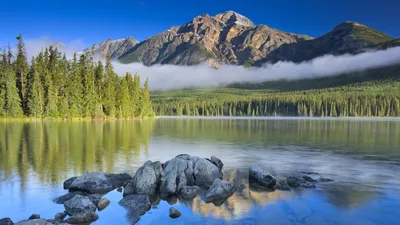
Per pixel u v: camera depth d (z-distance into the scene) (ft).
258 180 58.29
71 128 188.44
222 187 51.39
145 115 437.99
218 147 110.22
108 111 345.31
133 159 81.61
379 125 276.62
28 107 280.92
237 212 43.37
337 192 52.13
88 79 322.14
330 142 127.95
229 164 77.82
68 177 60.80
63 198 47.88
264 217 41.09
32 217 40.19
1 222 36.76
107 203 46.70
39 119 278.26
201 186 59.52
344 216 41.09
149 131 182.39
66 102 297.94
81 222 39.42
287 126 256.52
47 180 58.39
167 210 44.91
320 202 47.01
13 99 272.31
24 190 52.06
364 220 39.78
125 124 251.19
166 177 56.80
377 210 43.34
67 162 75.87
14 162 75.00
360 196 49.80
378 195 50.31
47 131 163.43
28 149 96.53
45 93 292.40
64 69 310.86
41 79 292.81
